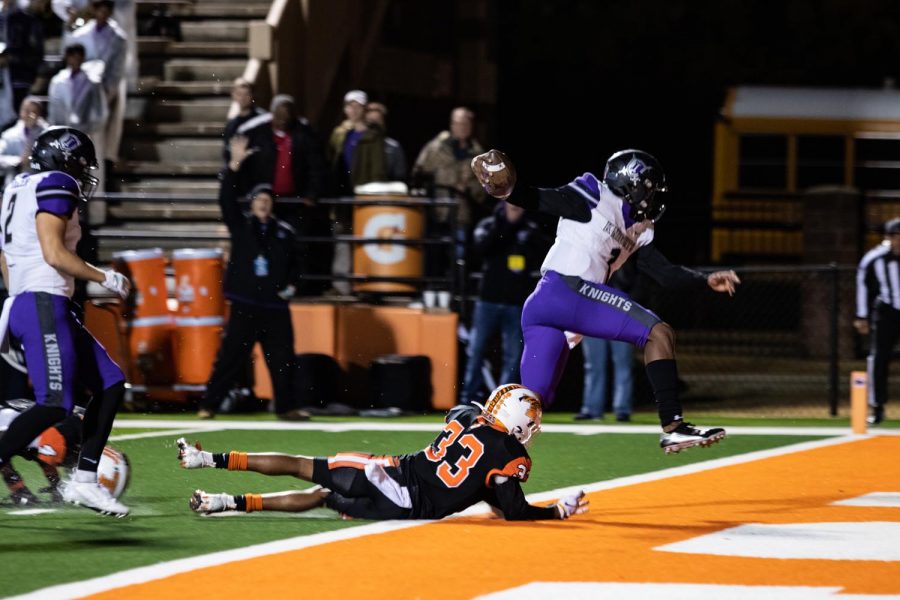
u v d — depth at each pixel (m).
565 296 23.45
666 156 84.06
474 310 41.62
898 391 51.59
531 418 21.58
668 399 22.95
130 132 49.91
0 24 46.56
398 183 43.75
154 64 51.75
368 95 62.16
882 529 21.70
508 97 88.19
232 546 19.77
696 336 69.62
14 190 21.62
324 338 41.97
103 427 21.73
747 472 28.45
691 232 70.94
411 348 41.94
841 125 70.38
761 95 71.44
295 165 42.31
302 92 54.38
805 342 61.53
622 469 28.98
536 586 17.22
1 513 22.62
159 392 40.78
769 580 17.77
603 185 23.55
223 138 47.25
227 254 44.53
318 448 32.03
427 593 16.81
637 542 20.33
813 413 44.31
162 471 27.67
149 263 40.66
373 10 61.78
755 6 84.44
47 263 21.19
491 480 21.39
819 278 61.09
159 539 20.28
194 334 40.56
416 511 21.69
